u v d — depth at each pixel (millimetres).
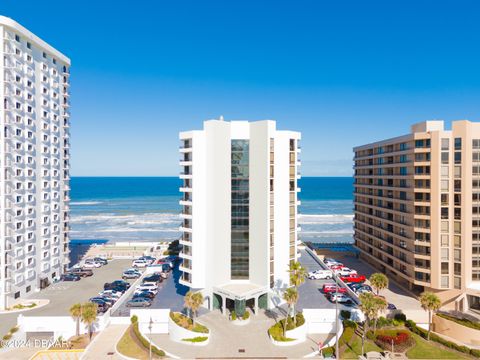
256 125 54906
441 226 58750
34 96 66188
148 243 111688
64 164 77125
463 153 57312
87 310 45031
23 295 62188
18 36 62250
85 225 173625
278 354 43125
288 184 56562
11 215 59906
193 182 55250
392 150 70250
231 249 56469
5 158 59219
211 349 44094
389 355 42969
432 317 52031
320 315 51812
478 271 57562
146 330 49875
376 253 80188
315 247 103000
